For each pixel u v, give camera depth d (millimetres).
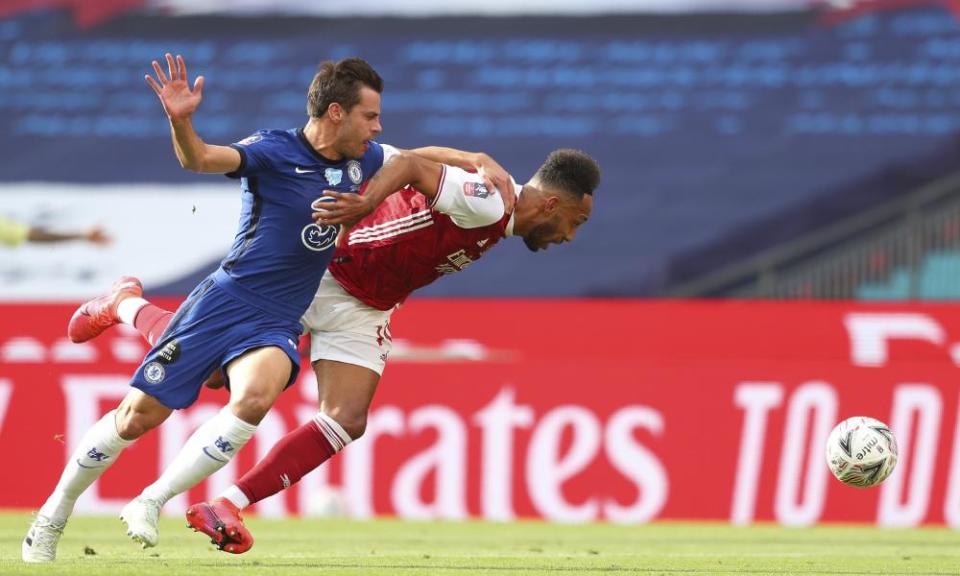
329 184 16938
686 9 67812
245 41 69562
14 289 62719
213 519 16734
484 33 68688
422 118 66688
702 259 62250
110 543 24016
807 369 36688
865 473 20531
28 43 69438
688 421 36875
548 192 19047
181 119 15375
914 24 66812
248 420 16500
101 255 63531
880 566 20047
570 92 66812
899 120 64812
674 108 65938
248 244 16938
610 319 42438
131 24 69812
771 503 36562
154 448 36875
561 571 18172
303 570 17047
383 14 69312
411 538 28109
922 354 41125
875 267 57156
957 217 56500
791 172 63750
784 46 66938
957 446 35969
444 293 61250
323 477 37344
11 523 31578
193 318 16875
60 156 66625
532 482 37000
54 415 37656
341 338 19469
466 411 37281
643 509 36750
